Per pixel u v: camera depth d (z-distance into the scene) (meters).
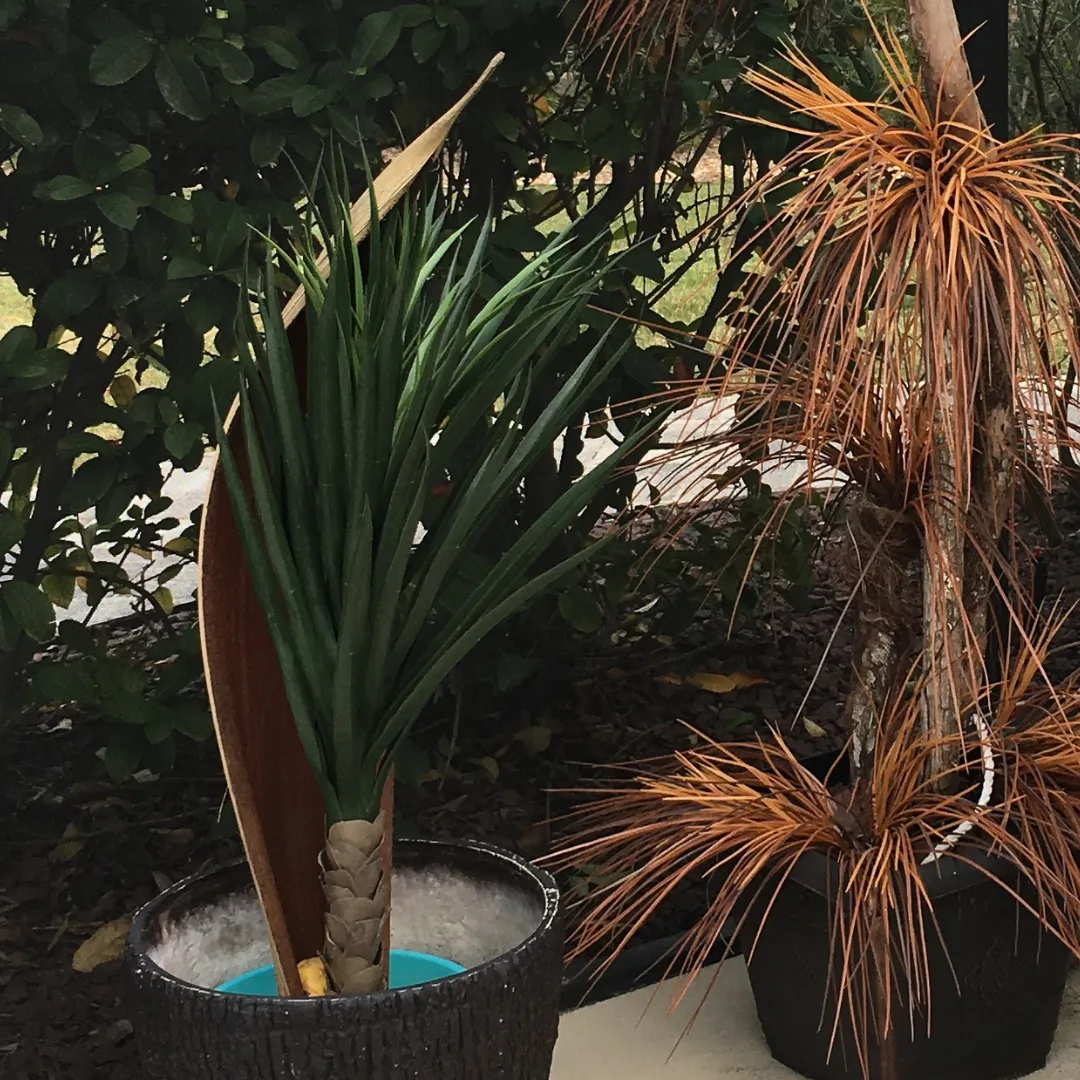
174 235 1.81
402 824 2.12
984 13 1.91
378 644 1.18
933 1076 1.63
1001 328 1.41
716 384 1.70
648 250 2.15
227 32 1.82
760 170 2.20
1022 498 1.86
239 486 1.16
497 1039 1.14
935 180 1.43
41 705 1.93
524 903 1.34
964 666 1.73
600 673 2.52
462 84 2.05
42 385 1.73
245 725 1.29
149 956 1.25
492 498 1.25
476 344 1.28
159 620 2.11
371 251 1.23
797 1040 1.71
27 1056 1.66
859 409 1.59
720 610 2.68
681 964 2.01
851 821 1.68
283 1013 1.08
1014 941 1.61
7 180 1.81
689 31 2.05
